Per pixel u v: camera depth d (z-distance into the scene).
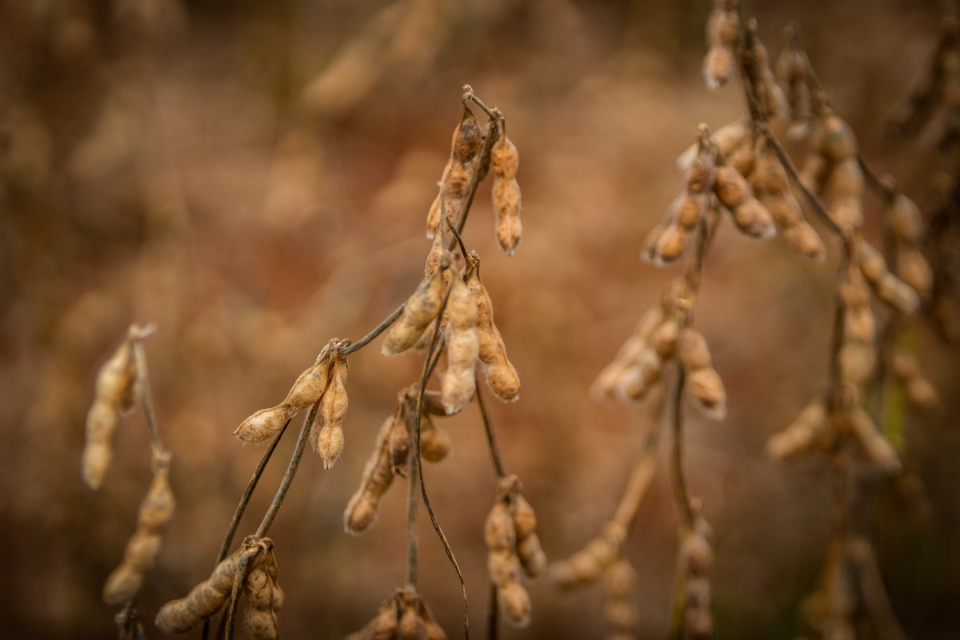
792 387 1.51
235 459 1.28
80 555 1.24
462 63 1.55
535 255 1.45
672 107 1.82
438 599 1.34
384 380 1.31
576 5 2.20
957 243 1.14
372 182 1.79
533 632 1.30
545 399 1.39
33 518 1.25
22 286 1.28
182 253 1.36
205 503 1.24
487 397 1.47
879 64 1.77
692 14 2.08
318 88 1.48
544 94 1.64
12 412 1.31
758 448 1.54
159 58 1.49
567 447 1.39
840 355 1.00
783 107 0.95
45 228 1.32
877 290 0.99
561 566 1.03
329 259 1.55
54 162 1.38
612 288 1.75
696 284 0.95
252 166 1.80
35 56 1.33
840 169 0.99
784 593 1.35
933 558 1.35
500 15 1.53
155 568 1.22
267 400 1.30
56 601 1.21
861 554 1.07
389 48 1.52
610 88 1.79
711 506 1.50
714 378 0.93
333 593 1.25
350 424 1.29
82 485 1.24
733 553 1.42
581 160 1.67
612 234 1.73
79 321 1.27
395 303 1.44
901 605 1.29
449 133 1.76
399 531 1.36
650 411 1.02
